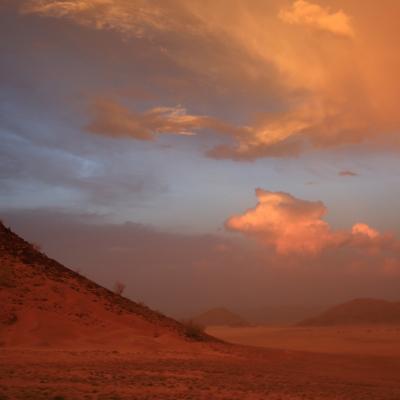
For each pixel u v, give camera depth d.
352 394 20.44
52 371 21.78
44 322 32.56
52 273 42.50
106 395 17.12
